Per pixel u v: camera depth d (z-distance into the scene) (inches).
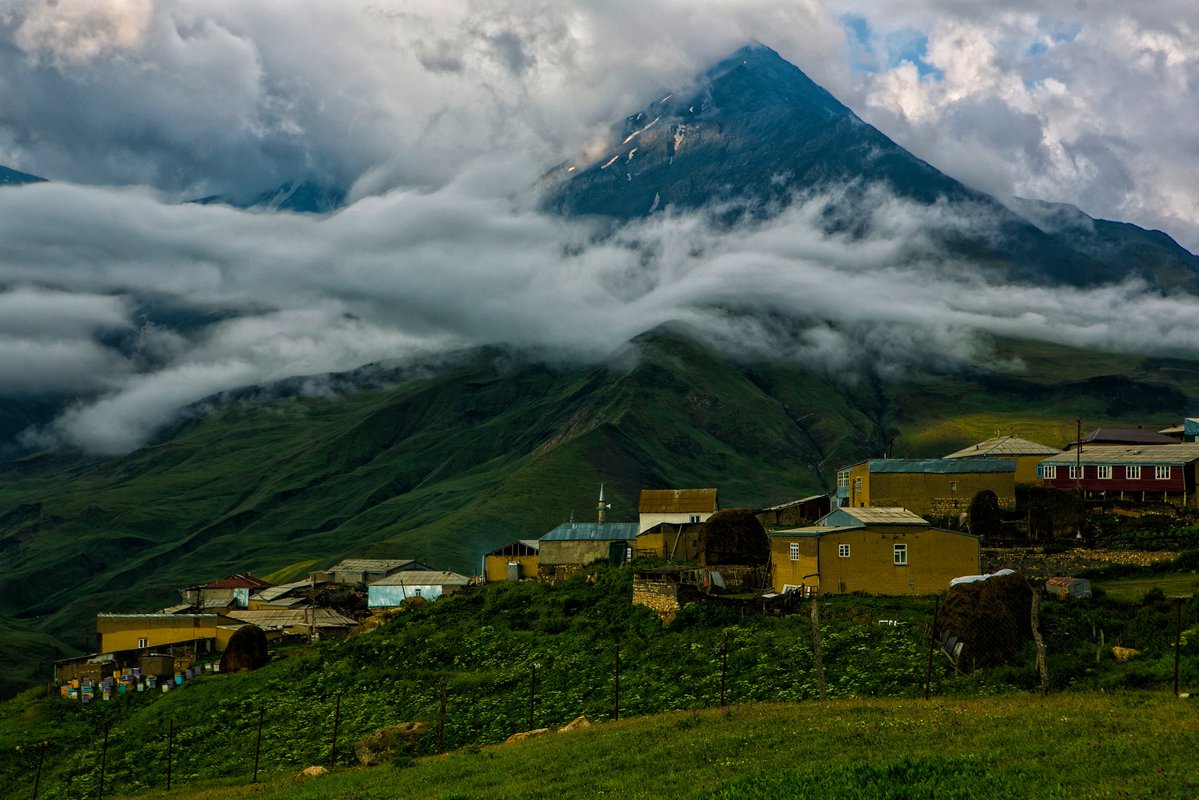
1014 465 4215.1
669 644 2928.2
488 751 1961.1
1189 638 2233.0
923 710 1720.0
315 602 5605.3
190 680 3956.7
